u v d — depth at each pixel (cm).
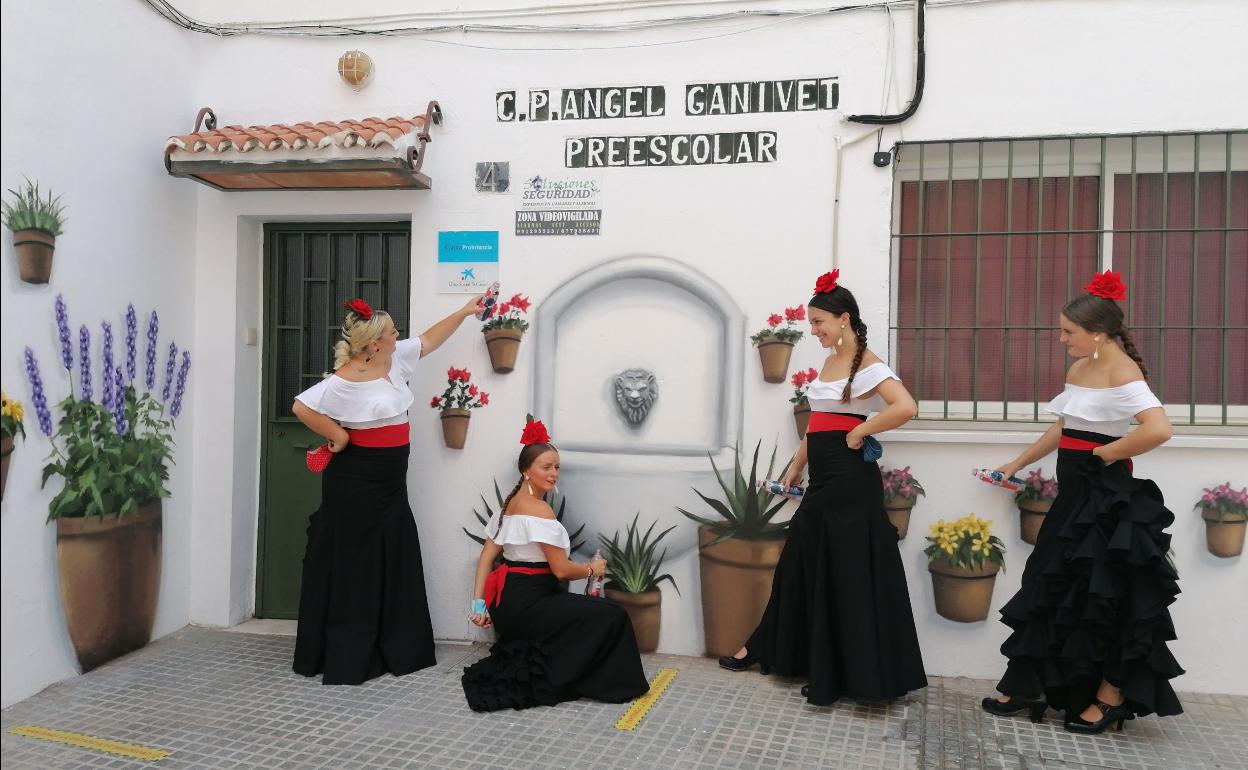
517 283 423
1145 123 372
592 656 351
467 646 423
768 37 400
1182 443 366
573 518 420
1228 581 367
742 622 402
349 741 314
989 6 382
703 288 407
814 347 397
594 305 417
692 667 395
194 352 444
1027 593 333
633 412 414
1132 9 372
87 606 374
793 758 305
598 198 416
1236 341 389
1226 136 381
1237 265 389
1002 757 308
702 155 407
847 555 346
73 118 361
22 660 345
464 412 425
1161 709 317
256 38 441
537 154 420
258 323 457
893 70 390
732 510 404
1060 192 400
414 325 431
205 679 373
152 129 411
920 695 365
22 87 335
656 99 410
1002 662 384
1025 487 374
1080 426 330
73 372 365
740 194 404
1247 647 366
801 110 398
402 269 448
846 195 394
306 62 438
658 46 409
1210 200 390
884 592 347
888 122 388
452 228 427
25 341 341
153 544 413
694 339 409
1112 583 308
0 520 332
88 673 376
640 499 414
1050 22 378
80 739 312
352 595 381
